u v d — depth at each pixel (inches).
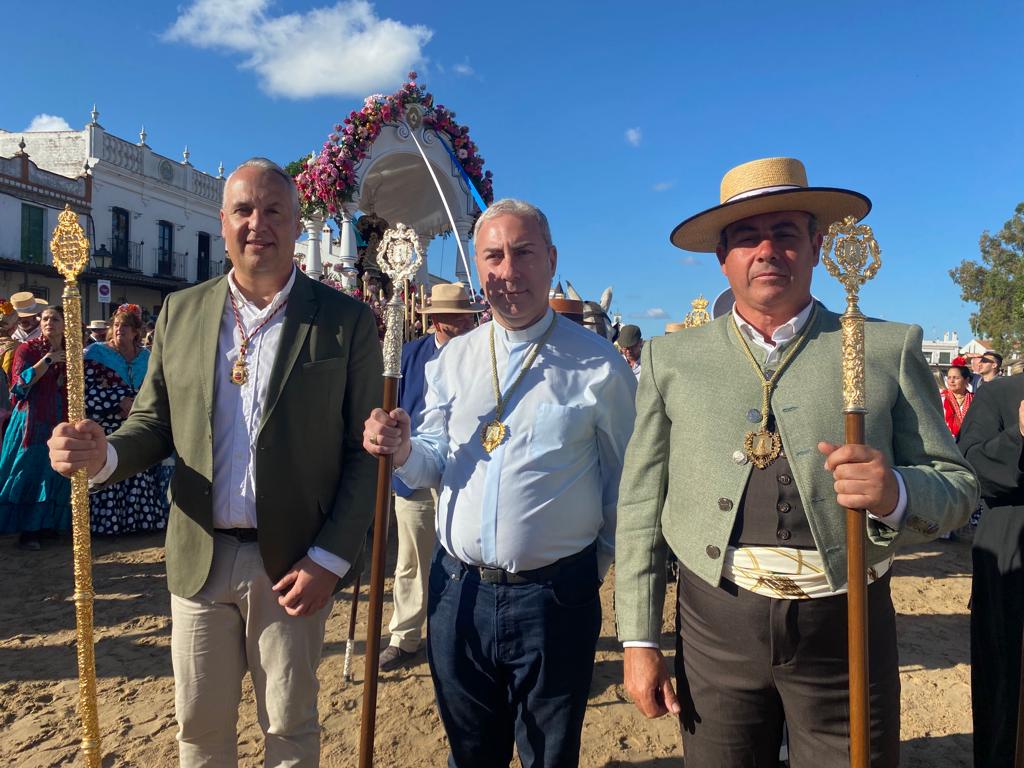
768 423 70.0
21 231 826.8
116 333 254.4
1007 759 97.7
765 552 68.0
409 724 137.3
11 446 240.4
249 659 87.0
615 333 376.8
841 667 66.7
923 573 245.9
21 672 156.8
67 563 230.5
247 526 85.5
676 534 73.9
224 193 86.7
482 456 85.8
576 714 83.0
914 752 131.7
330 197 295.4
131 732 132.2
